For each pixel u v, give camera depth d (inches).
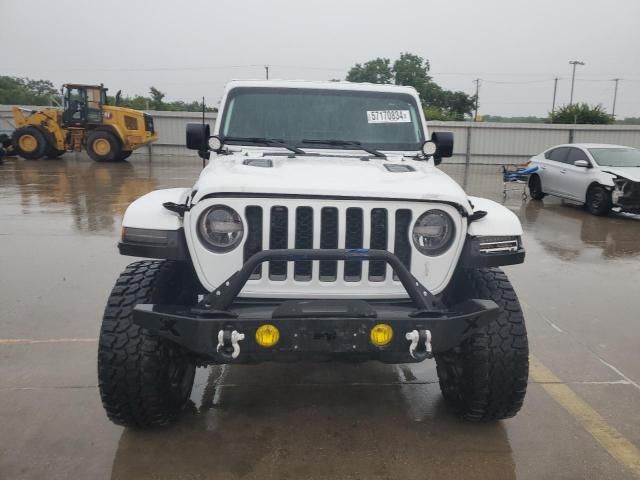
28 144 830.5
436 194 115.3
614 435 130.6
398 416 137.6
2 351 168.4
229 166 135.3
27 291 223.8
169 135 1032.2
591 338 190.2
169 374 122.8
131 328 116.9
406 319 105.6
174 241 115.5
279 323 103.7
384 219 116.2
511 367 120.6
